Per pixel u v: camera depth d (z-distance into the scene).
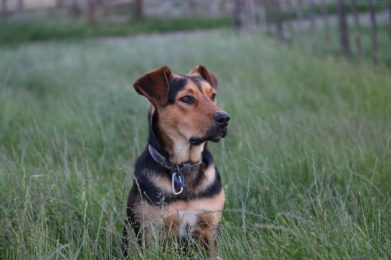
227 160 5.93
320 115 7.82
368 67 10.82
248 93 9.05
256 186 5.38
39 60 15.27
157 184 4.47
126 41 20.62
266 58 12.77
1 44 21.89
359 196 5.03
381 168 5.61
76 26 26.28
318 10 24.42
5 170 5.53
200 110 4.44
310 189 5.25
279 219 4.78
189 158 4.50
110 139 6.79
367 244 4.05
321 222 4.39
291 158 5.85
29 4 35.50
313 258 3.94
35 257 4.05
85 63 14.09
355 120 7.12
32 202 4.72
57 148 6.13
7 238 4.52
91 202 4.98
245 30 21.59
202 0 32.75
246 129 6.86
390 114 7.67
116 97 8.16
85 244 4.30
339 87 9.56
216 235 4.56
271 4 22.11
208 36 19.50
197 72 5.02
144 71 12.45
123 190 5.04
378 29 18.39
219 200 4.58
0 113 8.50
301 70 11.10
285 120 6.78
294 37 18.08
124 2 33.34
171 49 15.27
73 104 9.02
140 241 4.45
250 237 4.32
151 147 4.60
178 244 4.52
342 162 5.72
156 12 33.03
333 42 16.31
